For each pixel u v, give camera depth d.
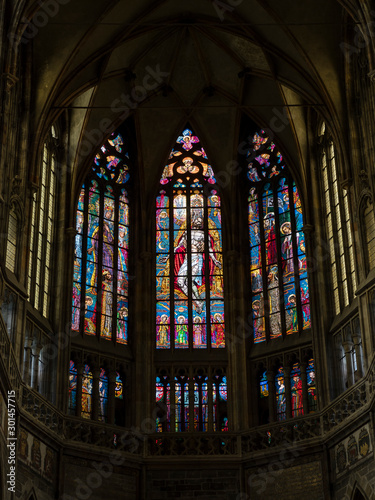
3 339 31.72
